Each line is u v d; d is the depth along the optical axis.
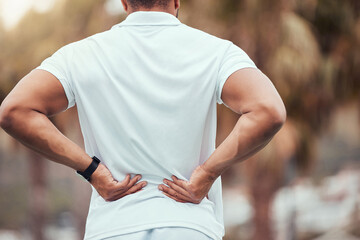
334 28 15.33
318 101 15.23
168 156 2.36
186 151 2.38
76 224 17.84
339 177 27.19
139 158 2.38
